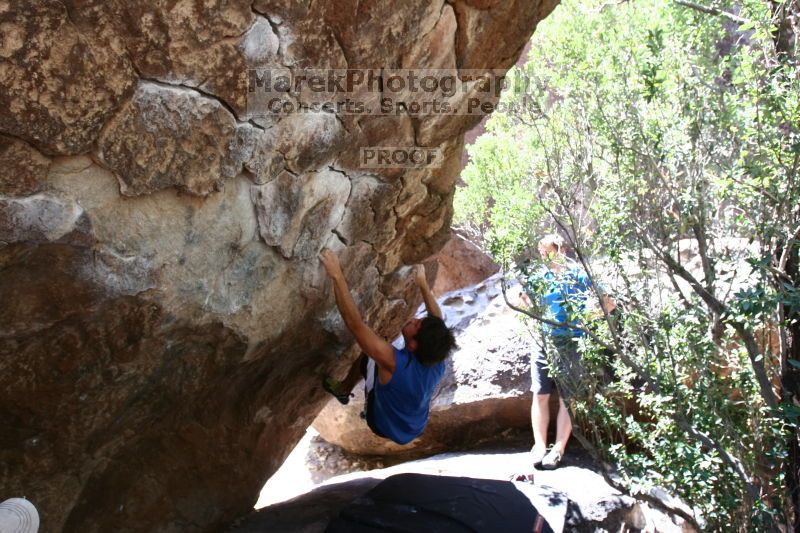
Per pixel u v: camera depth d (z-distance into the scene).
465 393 5.51
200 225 2.27
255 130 2.25
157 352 2.44
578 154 3.73
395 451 6.01
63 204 1.85
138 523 3.01
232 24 1.98
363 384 5.95
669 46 3.54
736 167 3.25
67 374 2.18
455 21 2.70
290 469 6.32
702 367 3.65
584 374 4.09
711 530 3.73
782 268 3.36
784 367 3.45
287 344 3.28
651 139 3.50
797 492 3.39
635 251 3.80
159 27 1.83
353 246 3.27
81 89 1.74
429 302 3.96
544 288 3.77
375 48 2.46
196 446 3.16
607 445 4.44
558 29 3.72
